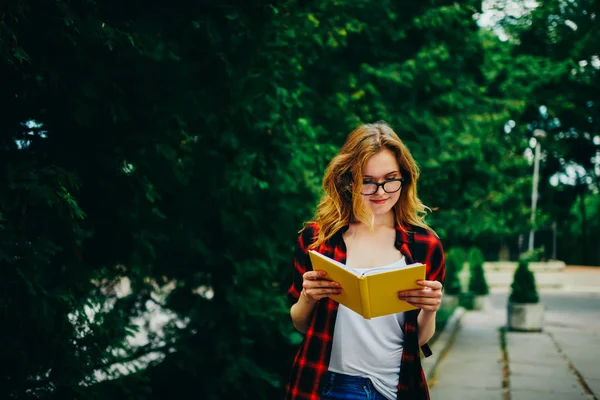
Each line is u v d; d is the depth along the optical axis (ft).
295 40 18.69
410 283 7.18
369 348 8.04
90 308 14.19
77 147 14.14
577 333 40.19
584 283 90.68
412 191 8.43
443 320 43.55
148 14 14.80
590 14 46.70
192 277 20.21
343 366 8.04
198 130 17.01
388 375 8.09
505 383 25.25
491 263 107.24
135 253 16.06
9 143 13.20
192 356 18.72
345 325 8.09
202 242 18.78
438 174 28.58
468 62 32.89
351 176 8.33
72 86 12.84
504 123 33.60
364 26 25.25
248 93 16.87
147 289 19.61
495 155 34.37
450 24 29.09
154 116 14.70
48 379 13.30
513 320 40.55
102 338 14.16
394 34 26.89
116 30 12.69
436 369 28.14
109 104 13.42
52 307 12.76
